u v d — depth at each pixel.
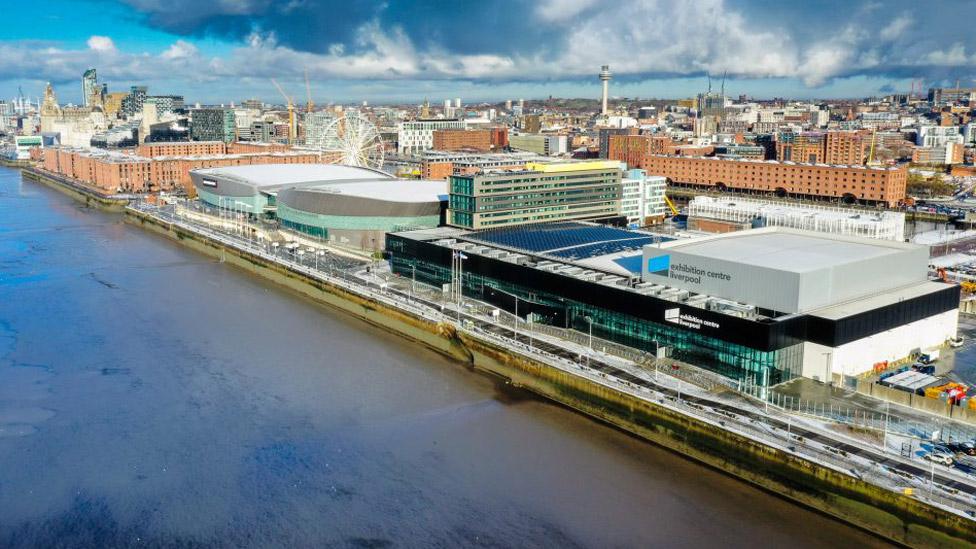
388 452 127.44
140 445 130.62
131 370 165.75
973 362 153.62
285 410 144.50
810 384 140.38
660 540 102.44
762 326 134.88
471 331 173.25
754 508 110.50
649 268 169.25
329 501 113.19
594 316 169.25
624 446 130.00
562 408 146.25
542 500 112.44
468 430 135.88
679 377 143.88
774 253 163.00
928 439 117.81
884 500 102.31
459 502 112.25
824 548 100.56
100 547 103.44
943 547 97.12
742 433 118.88
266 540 104.31
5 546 103.50
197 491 116.38
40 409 145.25
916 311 155.88
